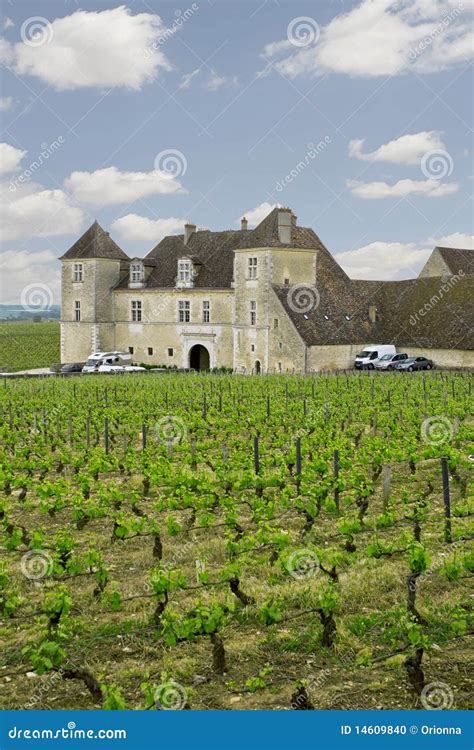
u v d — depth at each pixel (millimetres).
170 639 8633
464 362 48844
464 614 9070
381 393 32000
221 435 24469
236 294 55500
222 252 59812
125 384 39750
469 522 13000
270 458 18031
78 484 18047
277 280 53312
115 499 14312
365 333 53938
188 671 8484
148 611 9953
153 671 8531
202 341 58250
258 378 42250
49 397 34281
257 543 12562
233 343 56219
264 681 8305
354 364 52094
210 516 12953
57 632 8656
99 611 10078
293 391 33969
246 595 10148
